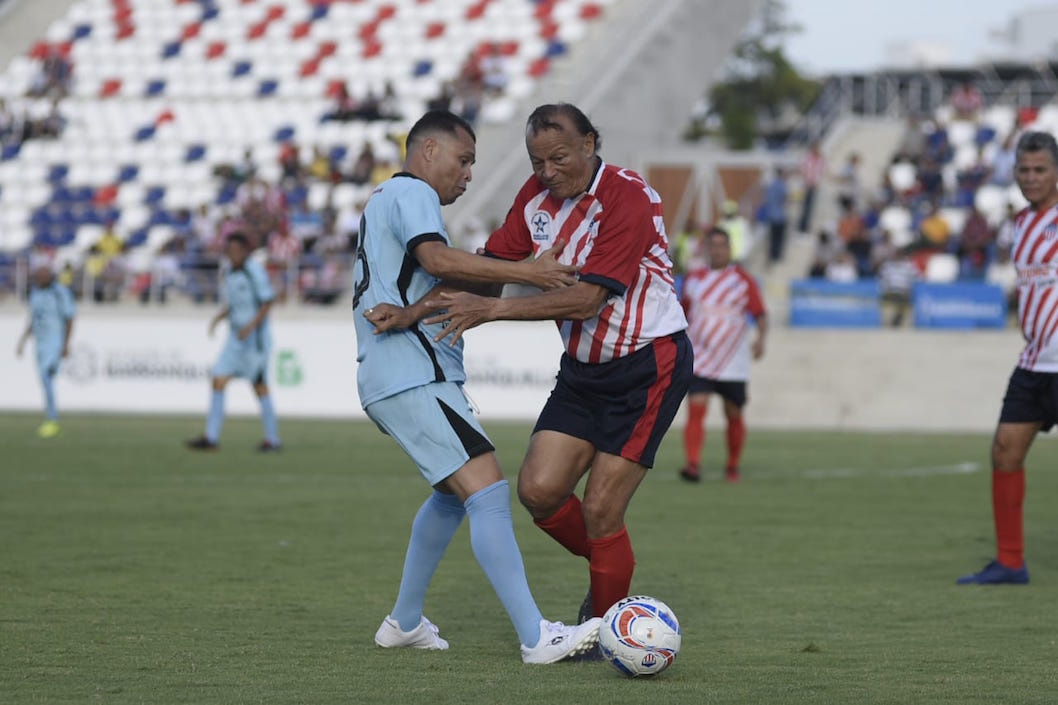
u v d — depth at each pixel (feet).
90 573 42.98
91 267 148.66
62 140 178.81
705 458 89.71
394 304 30.32
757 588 41.93
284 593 39.78
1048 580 44.45
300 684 27.55
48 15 201.77
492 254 32.32
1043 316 43.01
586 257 31.09
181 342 127.95
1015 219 44.55
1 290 150.61
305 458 85.56
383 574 43.57
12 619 34.99
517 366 119.24
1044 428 43.91
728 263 74.08
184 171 171.12
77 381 130.93
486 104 167.32
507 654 31.45
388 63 182.80
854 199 152.46
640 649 28.12
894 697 26.76
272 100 180.86
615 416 31.22
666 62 181.27
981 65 204.85
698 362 74.13
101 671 28.76
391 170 156.46
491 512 30.32
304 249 147.02
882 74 206.28
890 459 88.69
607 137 165.78
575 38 179.83
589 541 31.91
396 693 26.71
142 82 188.03
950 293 120.57
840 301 121.19
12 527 54.03
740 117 297.74
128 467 78.95
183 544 49.93
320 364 124.57
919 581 43.68
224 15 197.26
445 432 30.25
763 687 27.66
